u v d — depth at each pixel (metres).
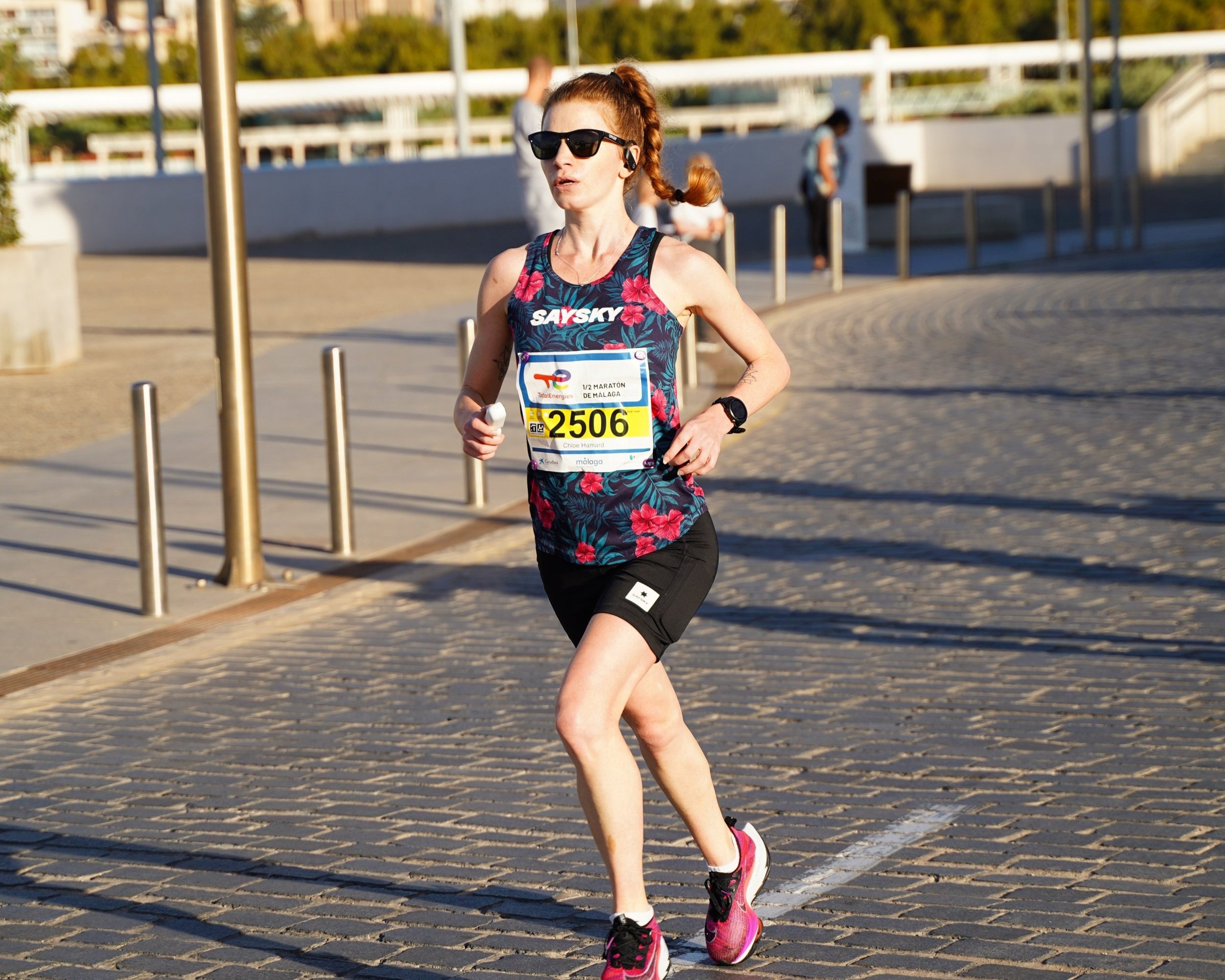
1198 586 9.73
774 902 5.74
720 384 18.02
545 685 8.59
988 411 15.86
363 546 11.87
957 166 58.81
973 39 97.56
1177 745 7.20
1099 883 5.79
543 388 4.83
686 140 32.81
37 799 7.17
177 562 11.51
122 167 77.19
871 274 29.69
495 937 5.58
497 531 12.23
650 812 6.77
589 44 98.75
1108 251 32.00
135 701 8.58
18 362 21.16
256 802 7.03
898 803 6.65
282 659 9.25
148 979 5.36
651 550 4.86
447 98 74.56
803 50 100.25
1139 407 15.55
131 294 31.34
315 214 44.75
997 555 10.69
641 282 4.80
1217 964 5.13
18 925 5.82
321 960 5.45
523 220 49.09
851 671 8.48
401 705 8.34
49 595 10.75
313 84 72.38
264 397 18.59
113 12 139.12
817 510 12.26
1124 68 67.25
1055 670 8.34
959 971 5.14
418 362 20.89
